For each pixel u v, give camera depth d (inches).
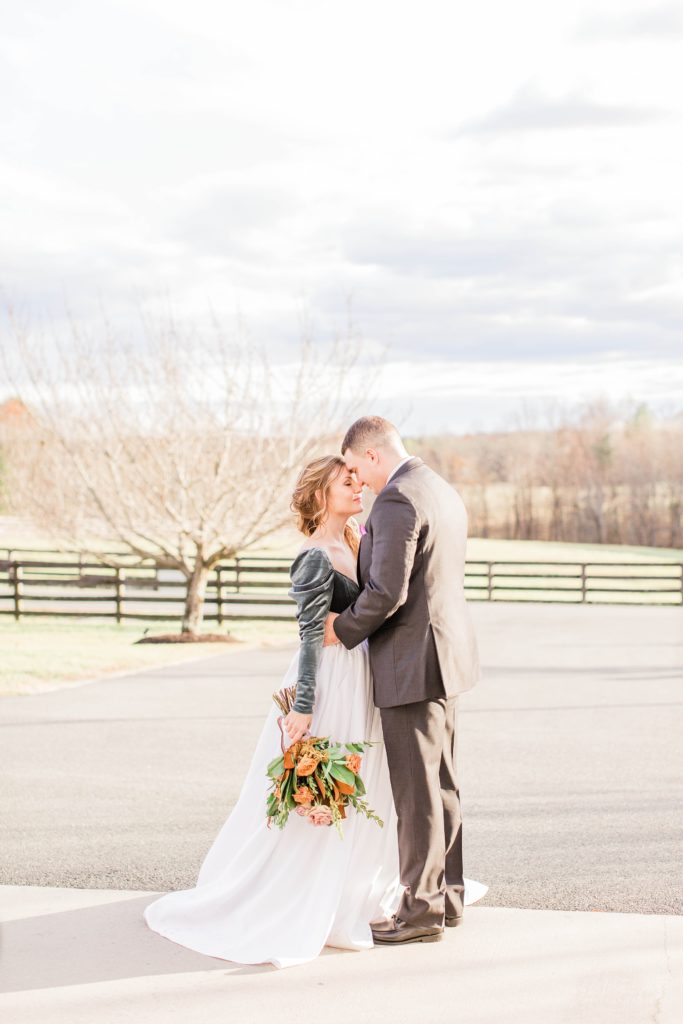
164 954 152.5
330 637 156.3
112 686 459.8
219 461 668.7
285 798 151.6
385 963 148.3
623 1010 133.0
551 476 3309.5
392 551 149.2
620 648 622.5
